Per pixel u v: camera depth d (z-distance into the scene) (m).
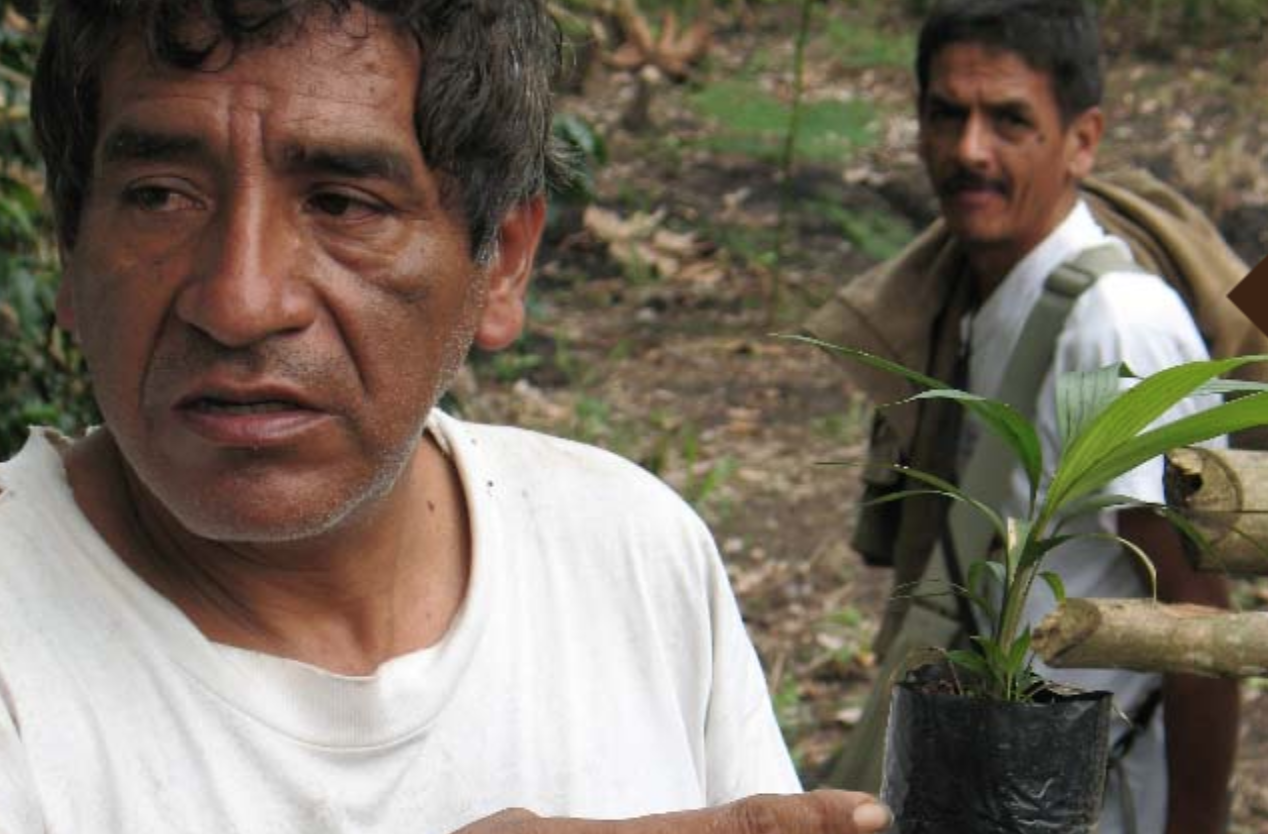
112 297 1.18
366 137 1.18
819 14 9.52
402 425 1.23
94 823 1.19
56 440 1.33
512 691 1.36
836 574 5.12
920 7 9.53
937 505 2.96
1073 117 2.78
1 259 2.81
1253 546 1.34
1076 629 1.27
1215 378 1.31
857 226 7.21
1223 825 2.73
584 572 1.45
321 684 1.25
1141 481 2.52
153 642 1.23
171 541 1.28
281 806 1.23
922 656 1.39
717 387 6.14
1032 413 2.66
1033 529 1.28
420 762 1.29
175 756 1.21
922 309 2.95
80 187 1.25
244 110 1.16
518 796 1.33
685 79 8.54
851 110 8.31
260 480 1.18
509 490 1.45
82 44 1.20
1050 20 2.74
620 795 1.38
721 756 1.50
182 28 1.16
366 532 1.30
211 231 1.17
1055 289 2.68
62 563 1.24
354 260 1.19
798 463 5.68
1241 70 7.91
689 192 7.54
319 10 1.17
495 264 1.39
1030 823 1.21
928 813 1.24
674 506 1.52
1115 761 2.69
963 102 2.78
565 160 1.48
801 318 6.63
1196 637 1.27
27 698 1.18
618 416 5.88
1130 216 2.88
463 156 1.24
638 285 6.84
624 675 1.44
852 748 2.71
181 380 1.16
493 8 1.25
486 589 1.36
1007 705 1.21
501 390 5.93
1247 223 6.93
